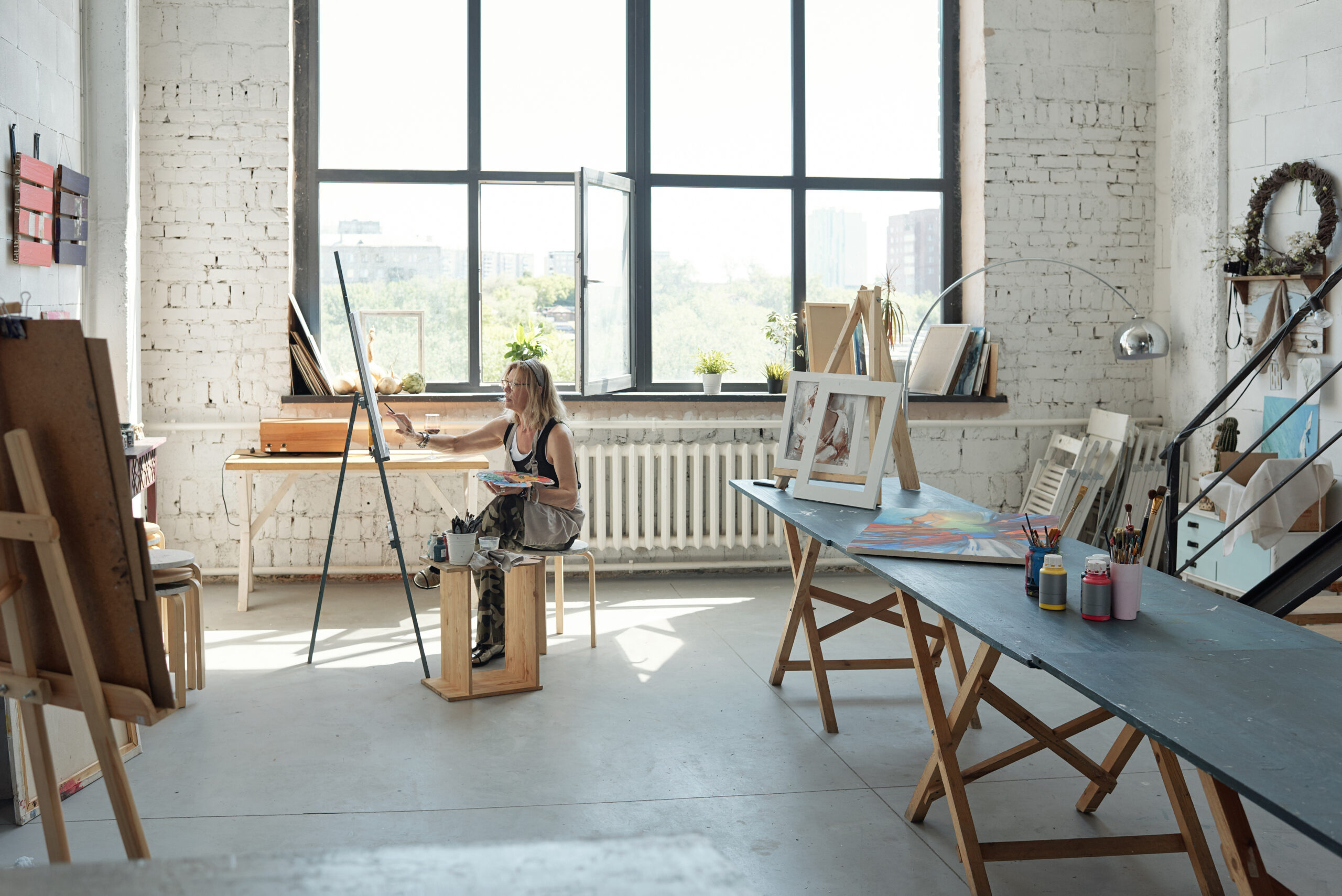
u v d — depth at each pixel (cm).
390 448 571
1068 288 631
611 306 607
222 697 397
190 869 93
